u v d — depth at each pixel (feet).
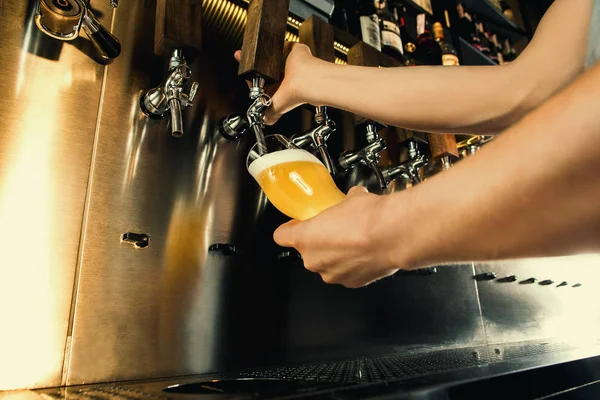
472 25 7.75
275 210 3.26
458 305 4.40
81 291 2.25
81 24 2.31
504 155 0.85
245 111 3.28
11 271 2.07
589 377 2.59
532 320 5.31
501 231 0.87
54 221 2.25
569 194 0.77
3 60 2.29
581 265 6.47
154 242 2.59
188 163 2.88
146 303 2.46
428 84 1.98
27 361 2.02
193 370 2.53
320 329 3.22
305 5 3.28
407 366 2.52
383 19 5.58
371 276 1.25
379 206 1.10
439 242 0.96
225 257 2.89
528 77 1.79
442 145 4.07
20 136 2.25
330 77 2.18
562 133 0.76
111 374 2.23
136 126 2.69
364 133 4.08
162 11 2.41
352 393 1.46
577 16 1.73
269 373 2.47
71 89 2.48
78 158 2.41
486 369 2.10
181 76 2.40
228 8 3.33
